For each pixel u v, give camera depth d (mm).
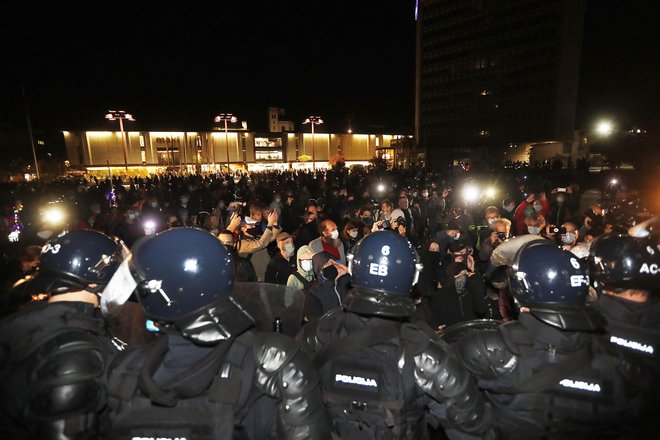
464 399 1855
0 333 1740
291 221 10789
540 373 1865
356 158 86750
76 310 1895
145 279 1613
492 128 75000
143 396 1582
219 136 72062
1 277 3912
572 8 63406
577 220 8438
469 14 77312
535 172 34438
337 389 1923
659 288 2131
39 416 1534
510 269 2131
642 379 1893
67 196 17266
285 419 1630
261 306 2941
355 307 2006
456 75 80562
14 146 52656
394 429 1869
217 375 1588
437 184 22000
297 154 78938
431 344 1931
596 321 1884
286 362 1653
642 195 10320
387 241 2117
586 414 1831
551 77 65375
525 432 1901
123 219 8852
